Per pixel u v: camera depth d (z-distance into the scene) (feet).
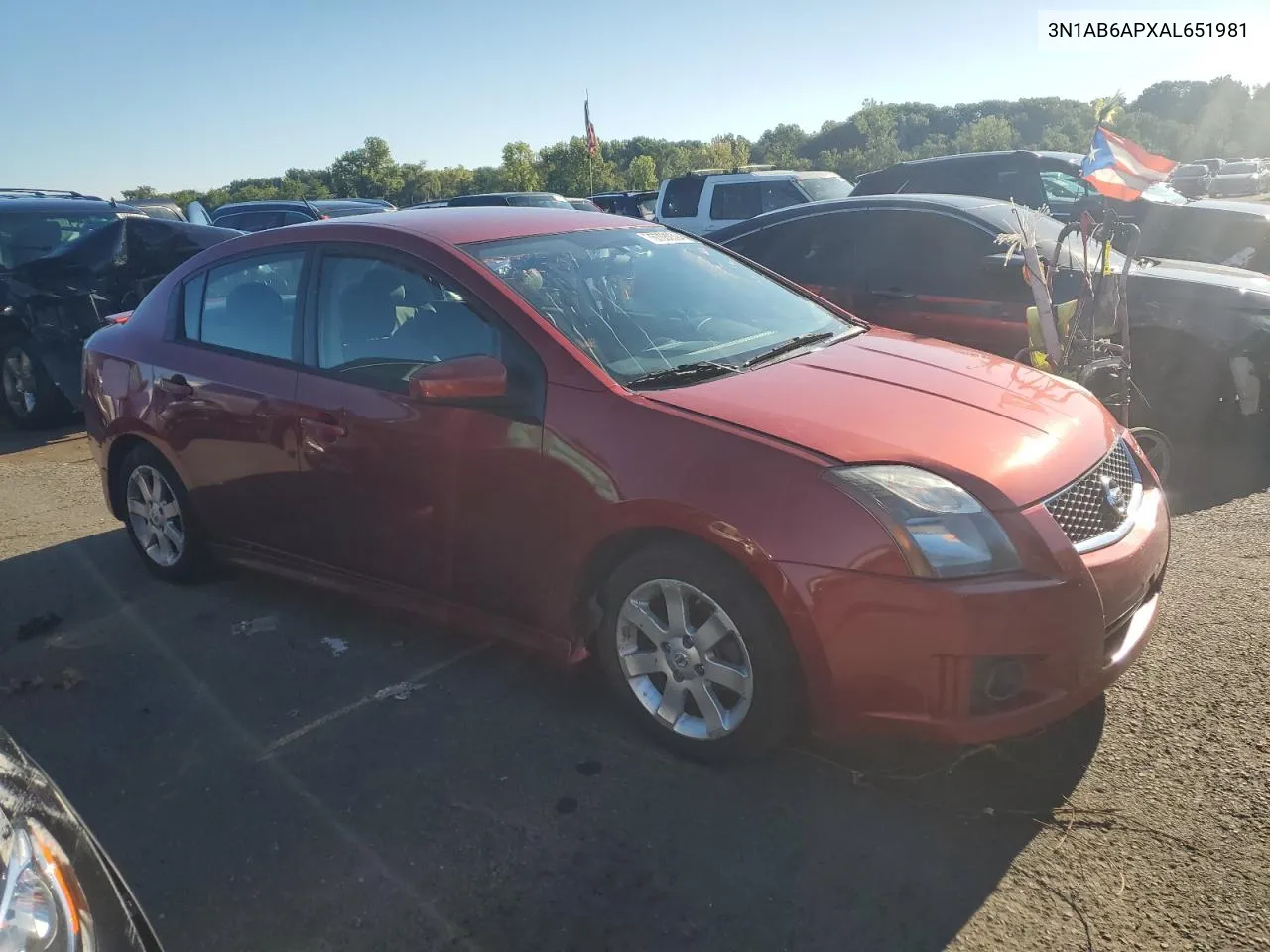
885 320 21.30
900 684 8.68
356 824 9.39
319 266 12.75
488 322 11.03
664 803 9.44
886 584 8.50
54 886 5.56
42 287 25.93
